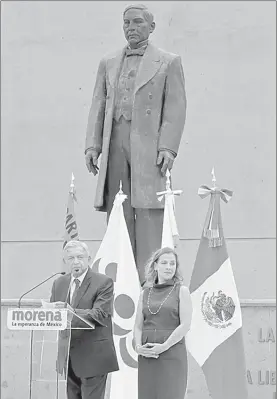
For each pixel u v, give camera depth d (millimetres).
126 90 8188
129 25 8297
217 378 7824
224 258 8016
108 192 8258
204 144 12672
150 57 8219
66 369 5754
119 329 7789
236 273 12281
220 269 7984
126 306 7828
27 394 9461
